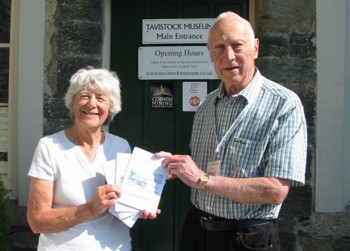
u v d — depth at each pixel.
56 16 3.79
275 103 2.24
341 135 3.67
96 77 2.29
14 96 3.96
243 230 2.27
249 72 2.31
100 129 2.42
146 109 4.07
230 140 2.31
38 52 3.80
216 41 2.29
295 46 3.69
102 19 3.92
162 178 2.33
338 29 3.69
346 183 3.80
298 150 2.18
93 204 2.15
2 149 4.03
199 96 4.02
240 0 4.03
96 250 2.21
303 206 3.66
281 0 3.69
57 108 3.77
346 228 3.69
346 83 3.80
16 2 3.96
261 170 2.24
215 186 2.21
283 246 3.65
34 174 2.22
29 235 3.87
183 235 2.57
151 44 4.05
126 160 2.36
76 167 2.27
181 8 4.04
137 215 2.27
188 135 4.04
